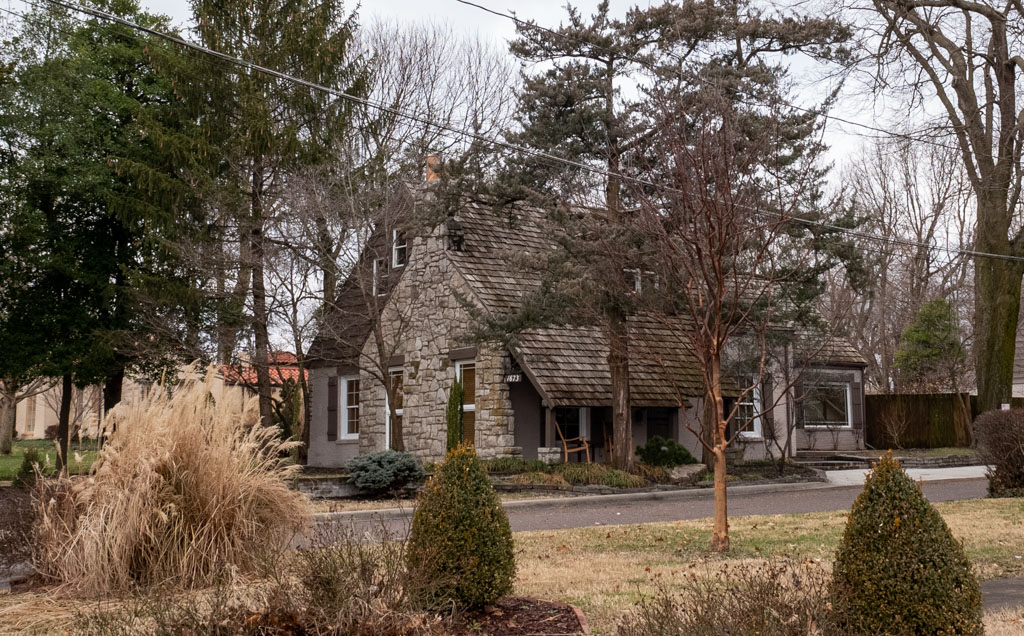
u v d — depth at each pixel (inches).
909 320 1710.1
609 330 728.3
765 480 882.1
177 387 382.0
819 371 962.1
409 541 287.0
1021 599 323.0
